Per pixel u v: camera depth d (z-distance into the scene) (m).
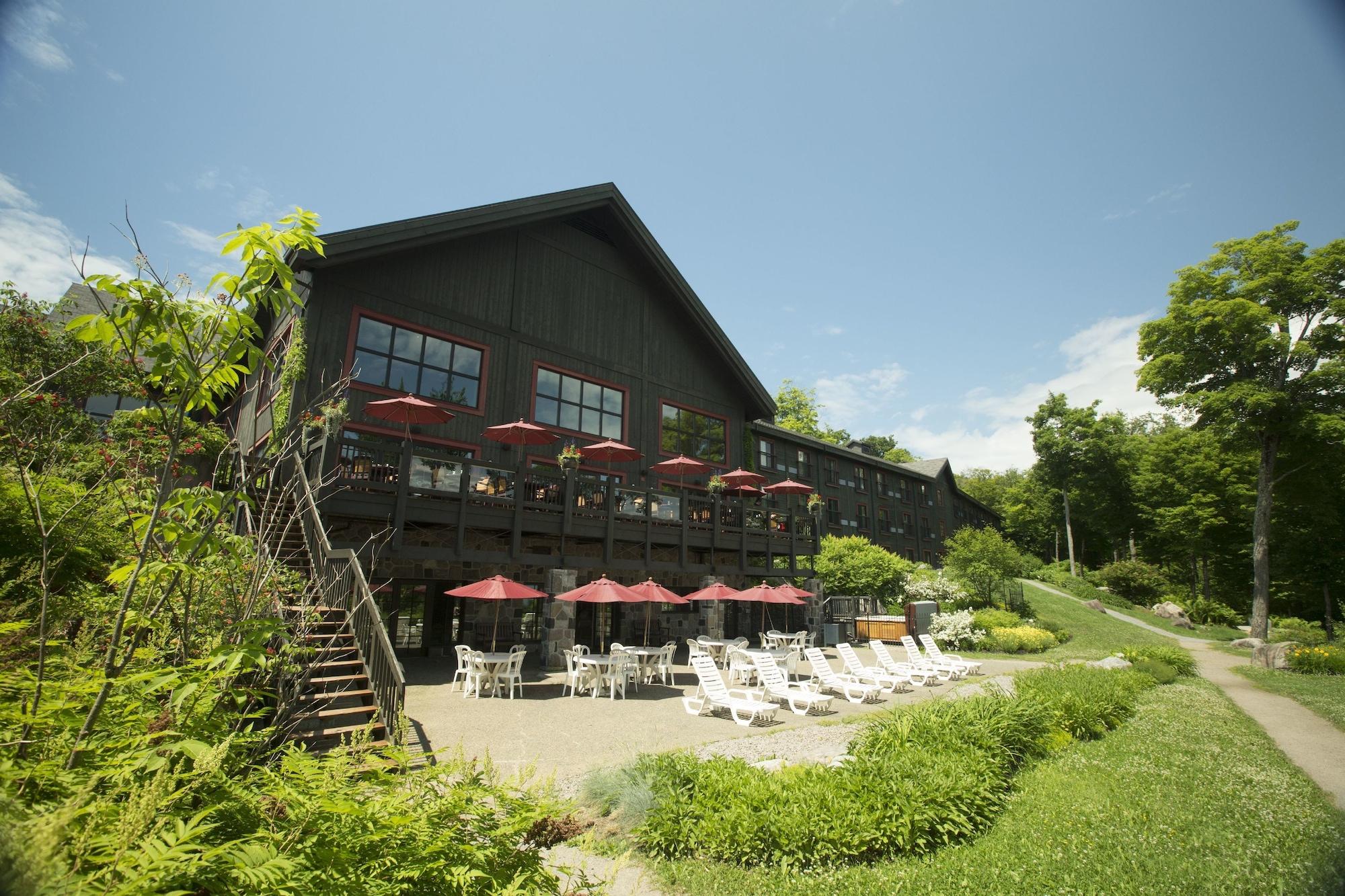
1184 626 35.25
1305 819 6.48
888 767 6.43
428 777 2.84
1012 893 4.76
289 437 5.46
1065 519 54.56
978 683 15.50
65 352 11.05
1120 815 6.46
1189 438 41.16
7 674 2.63
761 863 5.25
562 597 13.19
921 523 46.59
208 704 3.14
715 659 17.52
